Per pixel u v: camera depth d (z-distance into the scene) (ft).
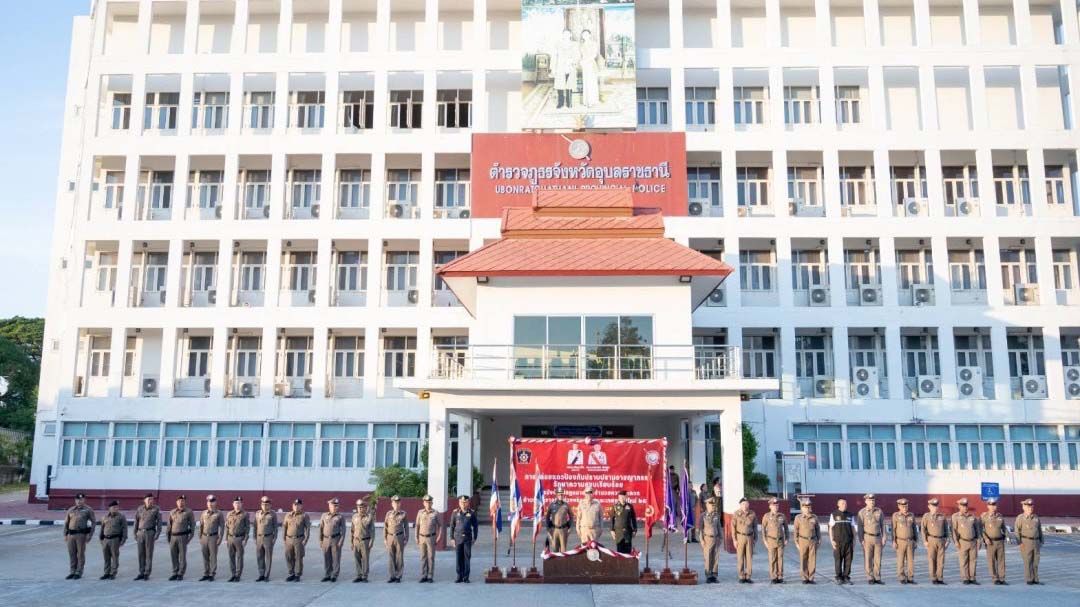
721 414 64.13
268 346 100.78
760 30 110.52
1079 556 61.87
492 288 68.33
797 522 48.52
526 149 100.58
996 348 97.50
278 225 103.40
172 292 102.37
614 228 72.23
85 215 103.50
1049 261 98.63
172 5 110.11
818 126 104.27
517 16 112.47
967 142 101.09
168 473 97.91
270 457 98.73
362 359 105.91
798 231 100.89
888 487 95.14
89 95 105.40
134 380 104.27
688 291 67.72
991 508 49.32
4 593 44.14
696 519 64.34
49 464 102.73
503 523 75.51
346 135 104.58
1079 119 101.09
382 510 77.20
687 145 102.58
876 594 44.19
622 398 64.03
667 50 104.68
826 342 103.14
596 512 50.31
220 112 109.81
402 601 41.73
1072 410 95.76
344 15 112.98
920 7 104.27
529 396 64.28
